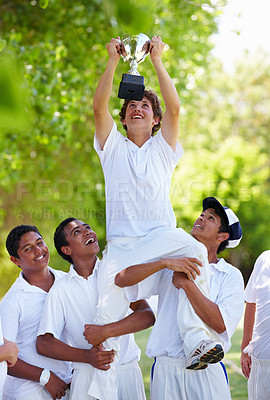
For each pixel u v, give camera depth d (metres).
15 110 1.08
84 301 4.55
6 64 1.09
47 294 4.62
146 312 4.47
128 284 4.16
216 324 4.23
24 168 14.54
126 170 4.41
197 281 4.20
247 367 5.36
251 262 20.89
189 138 33.44
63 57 12.68
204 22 15.12
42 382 4.34
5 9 12.32
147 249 4.23
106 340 4.30
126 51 4.26
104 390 4.25
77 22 12.43
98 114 4.42
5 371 3.96
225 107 39.19
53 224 15.48
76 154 15.17
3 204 15.44
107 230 4.51
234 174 19.56
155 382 4.37
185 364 4.21
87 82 13.16
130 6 1.35
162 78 4.32
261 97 39.06
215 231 4.73
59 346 4.38
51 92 12.11
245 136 37.81
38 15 12.43
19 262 4.74
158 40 4.30
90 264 4.69
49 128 12.14
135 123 4.55
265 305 5.00
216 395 4.32
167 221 4.47
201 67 15.82
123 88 4.09
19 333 4.58
